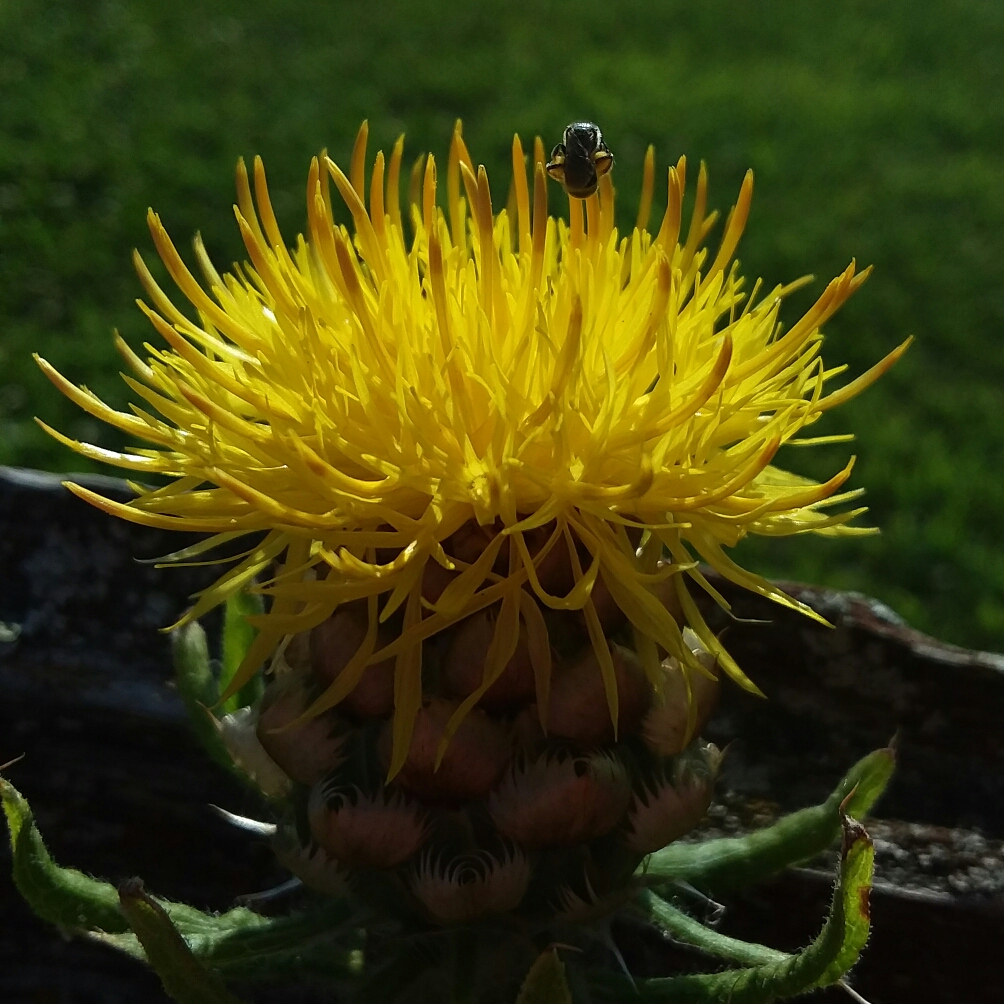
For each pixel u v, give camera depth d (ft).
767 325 0.49
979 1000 0.60
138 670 0.67
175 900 0.66
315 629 0.48
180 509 0.48
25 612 0.69
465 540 0.47
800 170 1.94
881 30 2.57
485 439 0.46
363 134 0.51
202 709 0.57
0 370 1.33
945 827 0.64
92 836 0.66
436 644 0.48
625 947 0.60
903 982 0.60
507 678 0.47
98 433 1.27
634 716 0.48
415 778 0.47
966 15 2.68
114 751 0.66
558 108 2.04
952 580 1.20
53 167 1.71
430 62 2.21
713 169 1.92
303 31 2.29
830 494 0.48
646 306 0.48
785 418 0.46
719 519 0.47
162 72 2.06
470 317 0.47
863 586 1.19
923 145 2.06
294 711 0.48
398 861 0.47
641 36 2.44
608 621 0.48
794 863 0.54
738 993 0.48
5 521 0.70
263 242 0.48
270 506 0.44
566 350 0.43
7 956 0.65
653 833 0.48
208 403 0.45
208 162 1.78
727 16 2.58
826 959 0.46
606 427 0.44
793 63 2.36
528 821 0.46
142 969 0.65
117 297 1.47
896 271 1.67
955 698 0.66
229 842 0.65
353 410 0.46
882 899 0.59
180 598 0.70
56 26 2.18
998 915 0.59
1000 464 1.35
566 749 0.47
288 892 0.59
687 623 0.50
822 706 0.67
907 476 1.32
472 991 0.49
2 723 0.66
